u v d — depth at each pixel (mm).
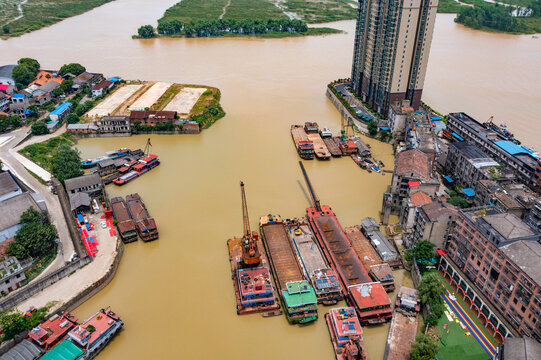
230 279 139375
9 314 121500
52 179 193125
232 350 114812
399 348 113625
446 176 198000
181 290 134625
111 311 122062
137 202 173625
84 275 136500
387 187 193250
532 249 111938
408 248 151500
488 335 118000
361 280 133375
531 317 105500
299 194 187000
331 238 152125
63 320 120125
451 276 135750
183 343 116625
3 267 128875
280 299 130500
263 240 156500
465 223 129500
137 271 142750
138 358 112438
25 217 149375
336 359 111875
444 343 114938
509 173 170625
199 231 161750
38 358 109375
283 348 115750
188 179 198875
